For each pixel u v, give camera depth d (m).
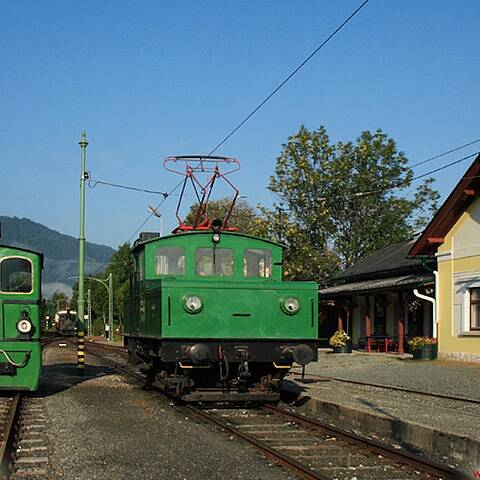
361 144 47.03
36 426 11.16
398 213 47.25
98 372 22.38
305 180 45.44
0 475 7.70
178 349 12.95
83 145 23.61
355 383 18.48
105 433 10.56
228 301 13.13
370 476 8.09
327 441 10.06
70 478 7.80
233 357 13.12
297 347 13.14
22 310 14.28
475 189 24.34
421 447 10.04
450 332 25.36
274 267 14.96
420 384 18.11
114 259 81.00
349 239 46.78
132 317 16.59
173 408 13.46
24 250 14.43
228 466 8.41
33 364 14.25
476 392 16.25
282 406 14.02
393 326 33.50
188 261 14.58
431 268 27.80
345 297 36.78
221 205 55.41
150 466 8.39
